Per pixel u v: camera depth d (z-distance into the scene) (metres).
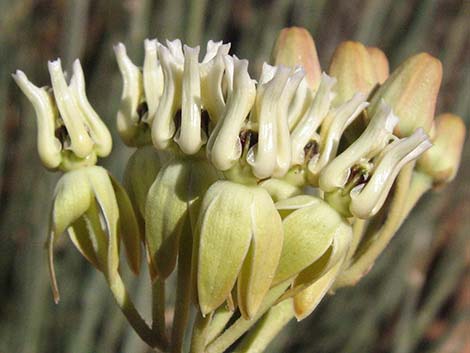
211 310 0.05
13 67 0.16
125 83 0.06
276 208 0.06
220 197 0.05
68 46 0.14
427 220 0.16
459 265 0.17
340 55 0.07
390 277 0.16
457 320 0.17
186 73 0.06
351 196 0.06
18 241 0.15
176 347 0.06
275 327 0.06
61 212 0.06
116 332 0.14
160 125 0.06
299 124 0.06
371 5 0.16
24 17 0.17
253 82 0.05
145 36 0.14
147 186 0.06
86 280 0.14
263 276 0.05
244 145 0.05
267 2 0.17
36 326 0.14
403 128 0.07
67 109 0.06
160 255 0.06
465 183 0.18
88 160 0.06
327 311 0.16
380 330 0.17
